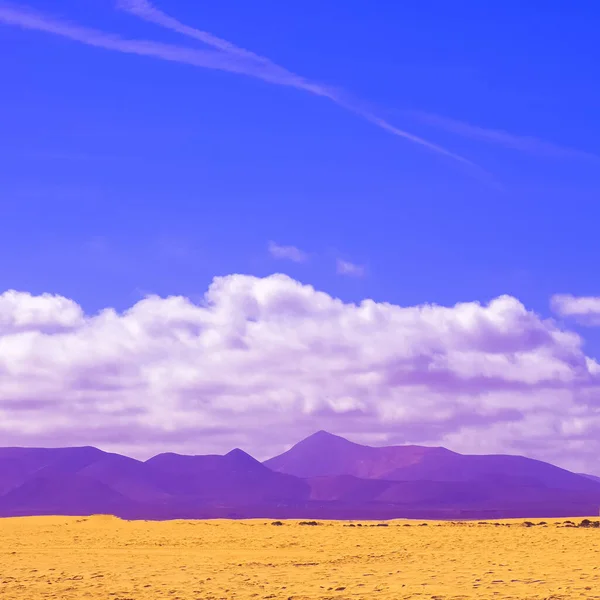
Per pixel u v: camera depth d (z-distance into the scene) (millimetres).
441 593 33594
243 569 44625
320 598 33625
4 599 35938
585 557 44031
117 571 44719
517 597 31922
